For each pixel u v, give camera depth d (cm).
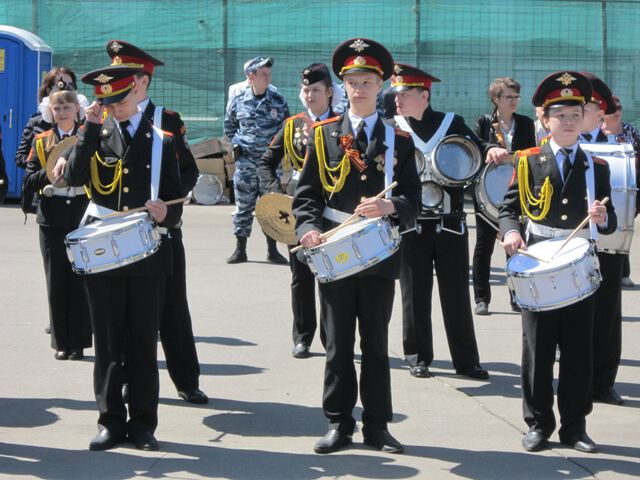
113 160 757
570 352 757
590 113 858
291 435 793
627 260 1369
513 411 860
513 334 1116
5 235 1697
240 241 1495
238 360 1003
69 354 1002
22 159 1027
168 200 766
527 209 775
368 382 756
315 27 2080
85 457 739
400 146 755
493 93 1202
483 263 1199
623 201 847
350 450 757
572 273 712
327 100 998
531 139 1203
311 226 738
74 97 976
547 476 710
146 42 2091
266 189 1023
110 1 2088
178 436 789
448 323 955
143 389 760
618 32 2073
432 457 746
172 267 782
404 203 734
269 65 1447
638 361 1019
